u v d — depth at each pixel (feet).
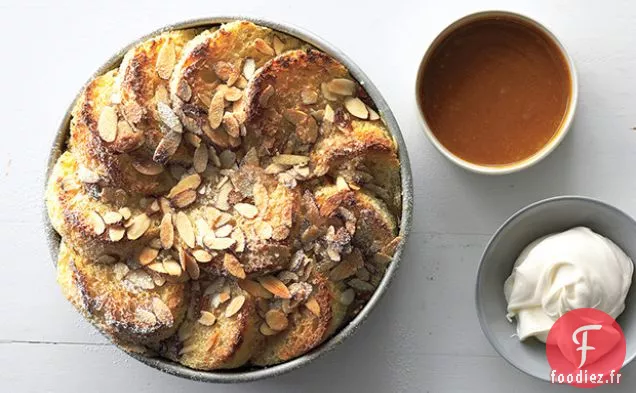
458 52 1.83
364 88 1.74
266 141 1.70
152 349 1.79
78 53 2.01
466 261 1.97
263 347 1.78
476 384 1.97
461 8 1.94
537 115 1.82
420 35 1.95
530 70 1.82
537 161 1.80
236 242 1.67
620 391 1.93
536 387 1.96
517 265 1.85
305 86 1.70
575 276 1.75
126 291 1.71
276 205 1.69
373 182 1.77
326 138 1.72
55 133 1.89
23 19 2.02
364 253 1.75
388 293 1.98
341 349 1.99
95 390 2.02
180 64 1.69
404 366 1.98
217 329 1.72
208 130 1.68
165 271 1.69
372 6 1.95
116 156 1.67
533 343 1.85
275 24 1.72
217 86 1.69
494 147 1.84
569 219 1.84
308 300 1.71
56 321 2.03
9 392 2.03
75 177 1.74
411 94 1.94
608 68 1.93
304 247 1.71
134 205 1.72
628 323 1.84
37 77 2.02
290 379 2.00
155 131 1.69
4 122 2.03
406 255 1.98
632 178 1.94
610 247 1.80
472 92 1.83
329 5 1.96
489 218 1.96
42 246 2.03
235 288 1.72
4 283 2.03
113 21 2.00
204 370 1.75
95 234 1.68
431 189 1.97
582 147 1.95
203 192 1.71
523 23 1.80
